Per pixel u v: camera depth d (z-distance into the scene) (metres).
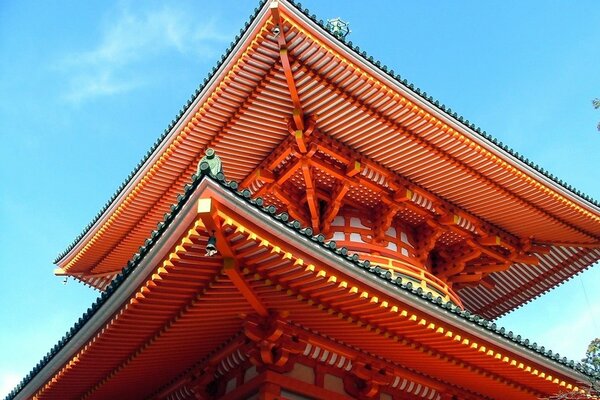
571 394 13.95
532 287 24.39
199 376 12.95
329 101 15.86
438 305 11.73
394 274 17.53
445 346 12.51
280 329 11.22
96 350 12.20
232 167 18.17
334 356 12.41
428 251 19.28
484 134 17.05
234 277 9.94
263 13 13.70
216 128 16.95
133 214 20.42
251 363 11.95
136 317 11.11
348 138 17.00
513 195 18.97
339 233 18.12
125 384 13.88
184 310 11.01
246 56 14.74
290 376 11.64
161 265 9.94
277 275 10.40
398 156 17.45
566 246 21.84
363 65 14.95
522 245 21.06
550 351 13.62
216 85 15.56
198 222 9.02
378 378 12.76
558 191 18.88
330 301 11.09
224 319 11.42
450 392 14.24
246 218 9.30
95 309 11.41
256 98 15.93
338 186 17.61
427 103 15.94
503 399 15.05
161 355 12.54
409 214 19.09
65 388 14.09
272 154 17.59
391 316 11.41
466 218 19.53
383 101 15.88
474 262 21.19
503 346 12.73
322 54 14.69
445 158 17.50
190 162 18.16
